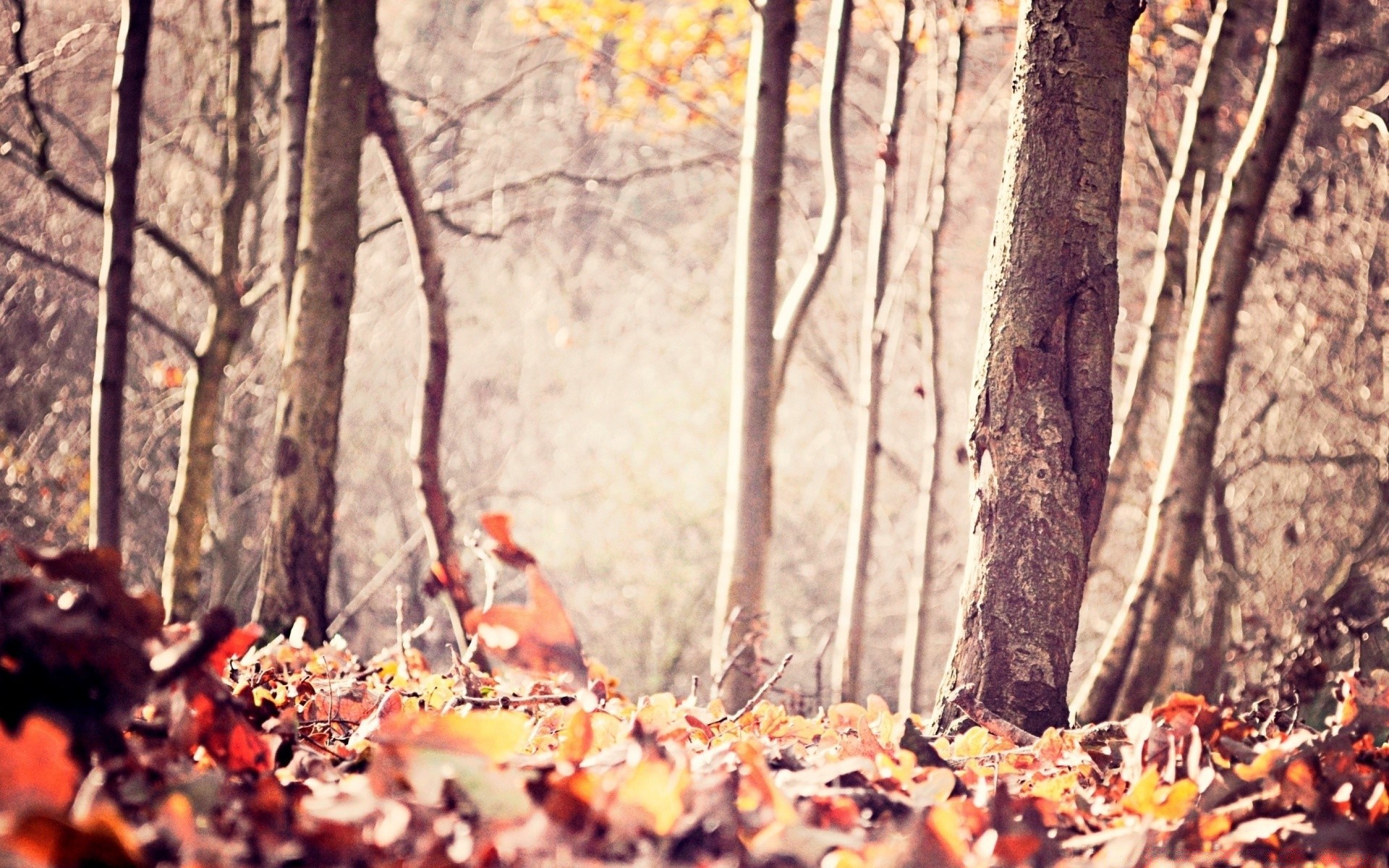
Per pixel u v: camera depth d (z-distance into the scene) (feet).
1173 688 43.29
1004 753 9.75
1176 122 46.16
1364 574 34.37
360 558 66.49
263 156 47.73
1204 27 40.63
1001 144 56.03
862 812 6.27
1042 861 5.85
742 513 25.18
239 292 29.32
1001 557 11.84
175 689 6.77
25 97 28.17
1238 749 7.70
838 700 34.19
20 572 29.40
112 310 22.21
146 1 22.18
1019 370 11.93
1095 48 12.09
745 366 25.41
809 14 54.24
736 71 45.85
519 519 72.79
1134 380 28.22
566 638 11.48
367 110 23.72
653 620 67.31
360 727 8.88
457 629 23.52
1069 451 11.80
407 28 64.28
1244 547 46.91
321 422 21.44
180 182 54.60
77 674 5.90
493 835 5.17
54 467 52.03
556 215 58.70
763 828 5.65
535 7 46.37
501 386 75.00
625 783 5.45
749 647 24.48
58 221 54.08
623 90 48.06
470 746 5.67
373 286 65.05
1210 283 22.30
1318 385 48.75
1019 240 12.10
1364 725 8.23
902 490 69.21
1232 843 6.13
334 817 5.30
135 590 52.11
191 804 5.36
